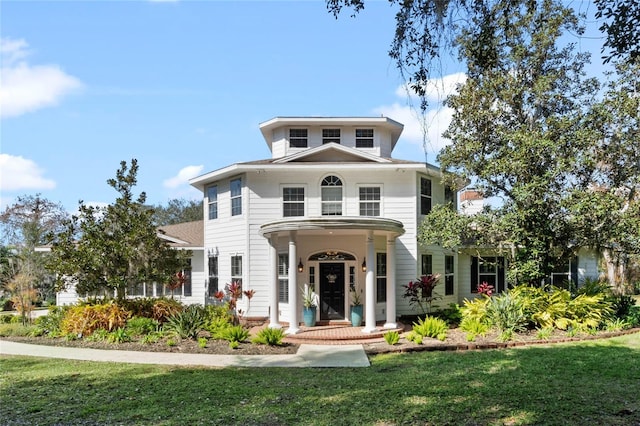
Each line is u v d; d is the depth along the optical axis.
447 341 12.28
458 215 15.96
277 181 18.03
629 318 14.93
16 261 19.28
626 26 5.04
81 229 15.35
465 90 15.41
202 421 6.00
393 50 6.07
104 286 15.34
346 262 16.58
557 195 14.39
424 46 5.92
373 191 17.97
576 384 7.71
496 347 11.59
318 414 6.25
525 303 13.80
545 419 5.89
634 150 14.80
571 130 14.54
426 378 8.38
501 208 15.48
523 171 14.45
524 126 14.95
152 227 15.62
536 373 8.56
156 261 15.50
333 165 17.55
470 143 15.27
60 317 15.48
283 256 17.08
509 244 15.91
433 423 5.82
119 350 11.92
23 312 17.48
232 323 15.80
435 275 17.23
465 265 20.70
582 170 14.74
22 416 6.32
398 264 17.73
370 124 20.14
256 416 6.19
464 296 20.53
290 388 7.80
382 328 14.55
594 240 14.60
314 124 20.06
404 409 6.43
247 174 18.05
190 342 12.63
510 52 14.48
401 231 15.02
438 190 19.41
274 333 12.48
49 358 10.93
